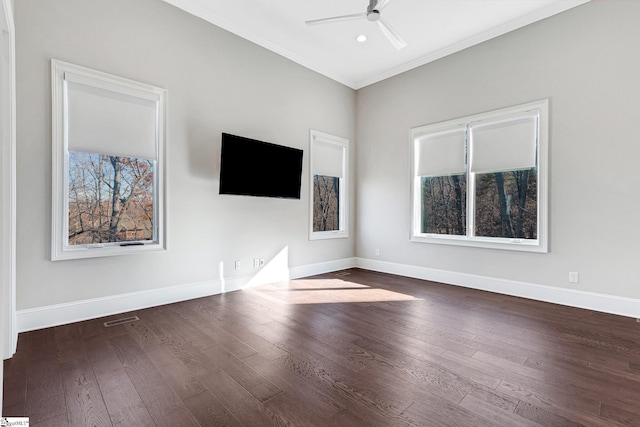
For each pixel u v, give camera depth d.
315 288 4.30
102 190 3.20
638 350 2.44
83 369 2.14
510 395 1.86
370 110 5.59
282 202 4.70
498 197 4.17
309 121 5.03
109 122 3.13
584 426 1.60
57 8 2.85
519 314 3.27
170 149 3.54
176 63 3.58
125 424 1.62
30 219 2.74
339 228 5.70
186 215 3.69
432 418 1.66
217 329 2.86
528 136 3.83
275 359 2.30
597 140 3.34
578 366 2.20
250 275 4.32
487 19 3.83
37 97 2.75
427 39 4.28
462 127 4.40
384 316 3.23
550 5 3.56
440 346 2.53
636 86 3.12
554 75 3.61
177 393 1.88
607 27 3.27
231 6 3.66
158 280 3.50
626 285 3.20
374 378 2.05
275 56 4.55
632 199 3.16
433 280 4.75
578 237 3.47
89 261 3.05
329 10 3.71
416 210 5.03
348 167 5.70
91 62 3.02
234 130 4.09
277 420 1.65
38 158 2.77
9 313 2.24
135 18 3.29
